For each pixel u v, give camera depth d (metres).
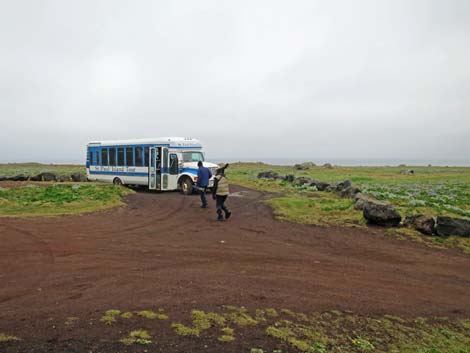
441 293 6.98
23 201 15.56
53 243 9.47
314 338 4.83
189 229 11.85
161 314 5.27
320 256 9.16
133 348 4.26
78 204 15.30
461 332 5.41
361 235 11.44
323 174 48.22
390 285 7.28
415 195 21.56
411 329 5.37
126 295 6.03
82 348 4.21
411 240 10.92
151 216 13.99
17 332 4.57
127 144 23.70
